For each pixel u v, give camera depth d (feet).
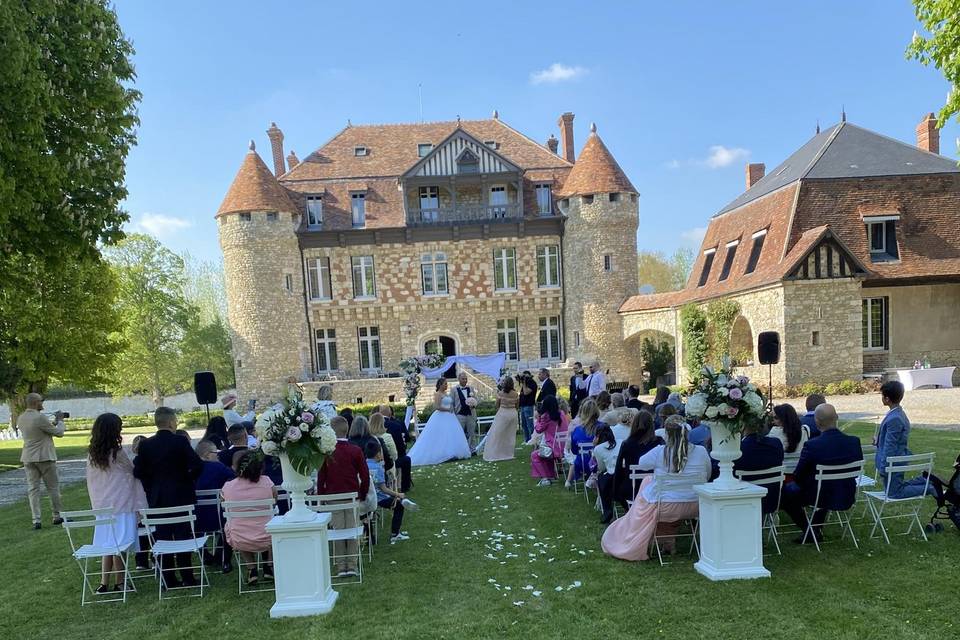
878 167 75.77
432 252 104.42
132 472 20.18
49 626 16.97
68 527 18.35
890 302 71.77
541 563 19.77
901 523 21.66
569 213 102.37
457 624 15.66
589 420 28.27
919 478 20.67
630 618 15.46
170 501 19.62
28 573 21.74
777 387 65.46
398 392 96.17
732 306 75.66
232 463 23.22
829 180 74.13
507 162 103.60
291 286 99.71
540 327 107.14
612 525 20.70
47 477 28.94
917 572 17.19
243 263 96.99
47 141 37.37
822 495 19.51
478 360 66.33
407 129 118.52
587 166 101.14
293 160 120.16
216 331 134.51
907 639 13.67
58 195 38.63
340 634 15.49
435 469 37.88
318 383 95.81
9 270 52.31
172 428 20.27
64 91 38.78
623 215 99.76
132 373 116.06
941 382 66.18
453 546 22.16
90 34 40.47
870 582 16.72
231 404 34.99
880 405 53.62
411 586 18.48
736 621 14.99
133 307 115.24
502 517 25.48
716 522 17.66
